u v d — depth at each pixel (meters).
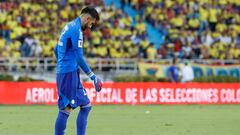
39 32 115.19
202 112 74.44
